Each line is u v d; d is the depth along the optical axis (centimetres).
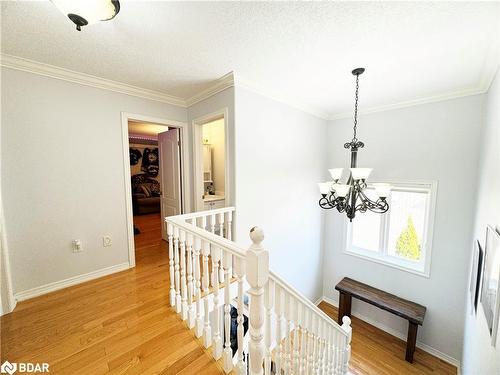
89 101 237
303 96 288
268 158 282
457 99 266
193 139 312
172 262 194
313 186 371
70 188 231
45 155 215
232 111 239
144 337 161
